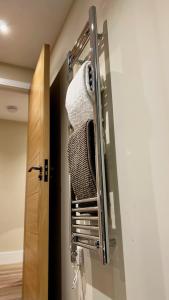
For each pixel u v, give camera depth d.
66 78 1.79
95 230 1.18
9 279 2.77
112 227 1.07
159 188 0.81
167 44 0.82
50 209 1.92
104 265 1.07
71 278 1.44
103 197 1.05
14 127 4.11
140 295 0.86
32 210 1.83
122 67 1.08
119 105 1.08
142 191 0.89
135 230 0.91
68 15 1.85
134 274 0.90
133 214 0.93
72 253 1.36
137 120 0.95
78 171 1.25
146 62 0.92
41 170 1.59
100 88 1.19
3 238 3.68
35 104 2.00
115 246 1.03
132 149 0.97
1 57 2.33
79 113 1.29
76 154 1.27
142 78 0.93
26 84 2.47
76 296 1.36
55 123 1.98
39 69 1.88
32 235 1.77
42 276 1.40
